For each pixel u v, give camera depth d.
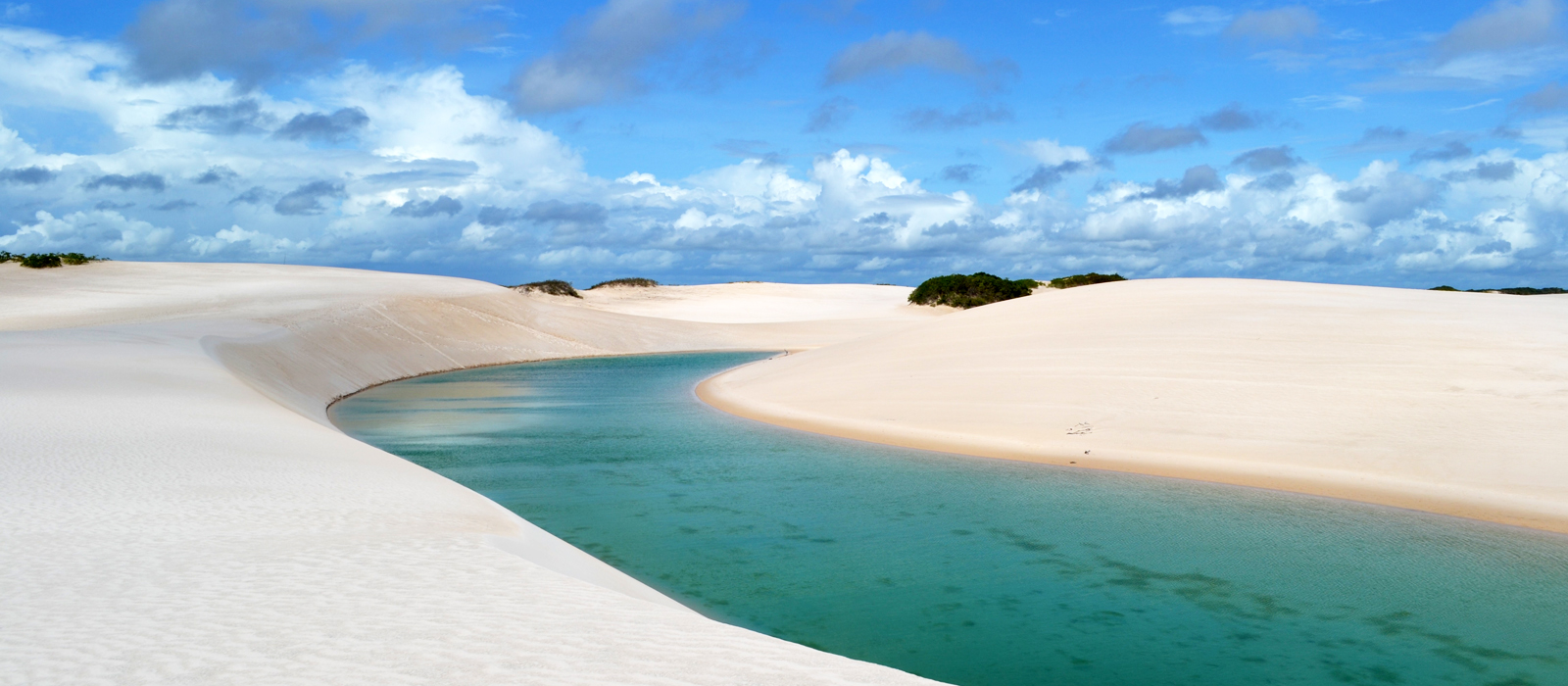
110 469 8.84
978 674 6.50
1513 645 6.94
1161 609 7.77
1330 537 9.62
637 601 5.31
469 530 7.35
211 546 6.19
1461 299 21.52
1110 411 15.18
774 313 67.94
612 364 36.88
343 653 4.05
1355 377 14.69
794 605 7.91
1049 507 11.13
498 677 3.78
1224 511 10.73
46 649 4.00
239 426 12.69
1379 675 6.46
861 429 16.78
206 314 33.09
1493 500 10.24
